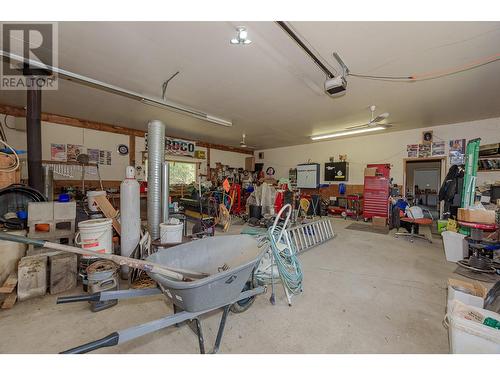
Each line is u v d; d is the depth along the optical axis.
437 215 6.76
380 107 4.59
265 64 2.96
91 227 2.32
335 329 1.77
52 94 4.16
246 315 1.96
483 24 2.12
